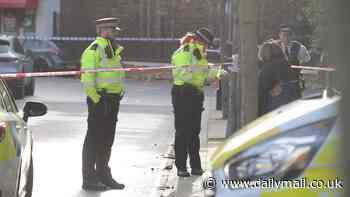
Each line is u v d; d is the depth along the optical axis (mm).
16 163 17172
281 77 27641
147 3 111125
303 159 10266
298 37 60531
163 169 29266
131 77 94312
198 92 26484
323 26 10172
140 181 26828
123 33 111438
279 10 82000
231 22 41844
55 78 91688
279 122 10953
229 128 32156
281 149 10516
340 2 8812
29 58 64500
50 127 42281
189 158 28109
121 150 34312
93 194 24609
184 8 110438
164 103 59281
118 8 112250
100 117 24500
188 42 26266
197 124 26906
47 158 31938
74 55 108875
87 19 112438
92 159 25078
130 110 52688
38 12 110750
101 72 24156
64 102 58344
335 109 10312
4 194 16266
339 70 9031
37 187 25594
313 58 43438
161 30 111375
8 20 110375
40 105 22094
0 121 17062
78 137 38406
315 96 12812
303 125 10547
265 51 27984
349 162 9219
